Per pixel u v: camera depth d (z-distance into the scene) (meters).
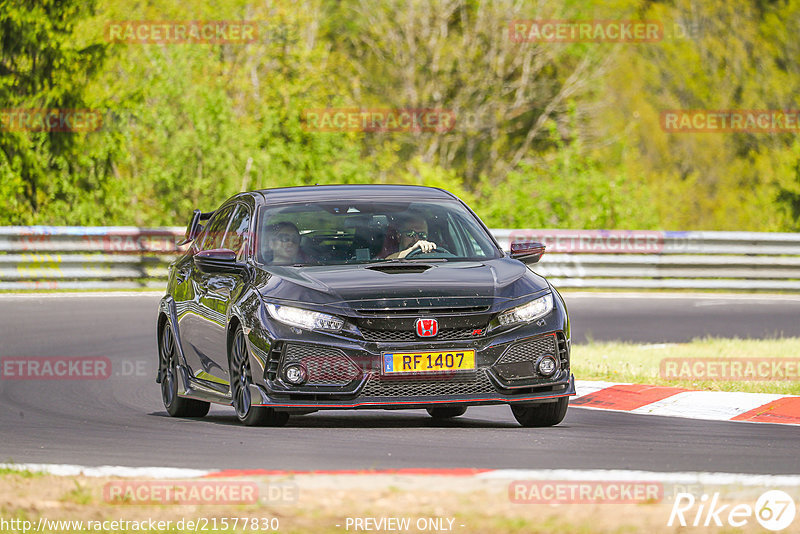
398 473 21.64
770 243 78.19
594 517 18.44
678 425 30.44
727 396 34.69
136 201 99.00
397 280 28.14
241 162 99.00
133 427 30.84
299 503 19.38
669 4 168.62
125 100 97.12
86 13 99.50
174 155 97.06
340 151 110.38
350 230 30.98
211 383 31.48
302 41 124.69
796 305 69.25
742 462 24.30
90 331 54.72
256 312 28.11
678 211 145.50
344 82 144.88
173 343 34.47
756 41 167.62
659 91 165.00
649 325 59.06
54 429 30.83
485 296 27.97
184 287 34.06
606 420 31.55
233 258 30.50
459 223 31.91
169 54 105.81
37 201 97.06
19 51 96.38
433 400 27.19
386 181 109.50
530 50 148.38
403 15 148.00
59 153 96.12
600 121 153.62
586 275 76.81
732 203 156.62
